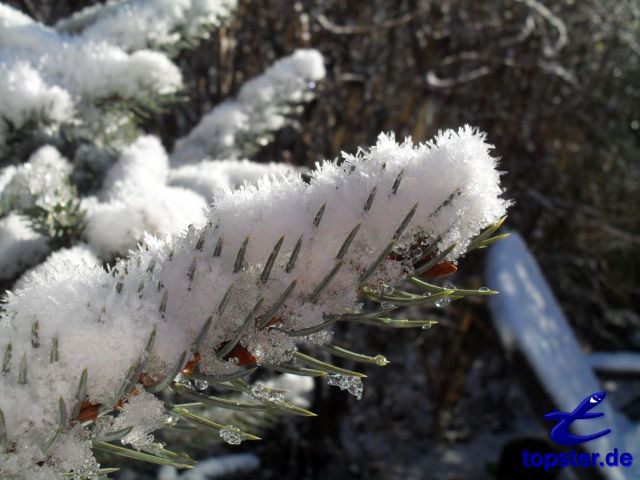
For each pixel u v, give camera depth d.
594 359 1.30
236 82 1.09
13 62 0.38
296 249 0.20
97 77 0.39
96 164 0.48
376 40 1.49
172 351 0.20
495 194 0.20
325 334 0.21
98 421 0.20
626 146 1.77
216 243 0.21
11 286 0.38
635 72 1.80
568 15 1.70
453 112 1.57
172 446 0.54
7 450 0.19
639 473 0.83
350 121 1.35
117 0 0.49
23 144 0.45
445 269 0.21
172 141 1.04
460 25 1.57
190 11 0.46
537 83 1.66
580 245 1.74
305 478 1.30
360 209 0.20
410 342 1.62
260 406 0.21
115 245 0.34
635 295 1.91
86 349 0.19
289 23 1.22
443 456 1.48
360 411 1.58
